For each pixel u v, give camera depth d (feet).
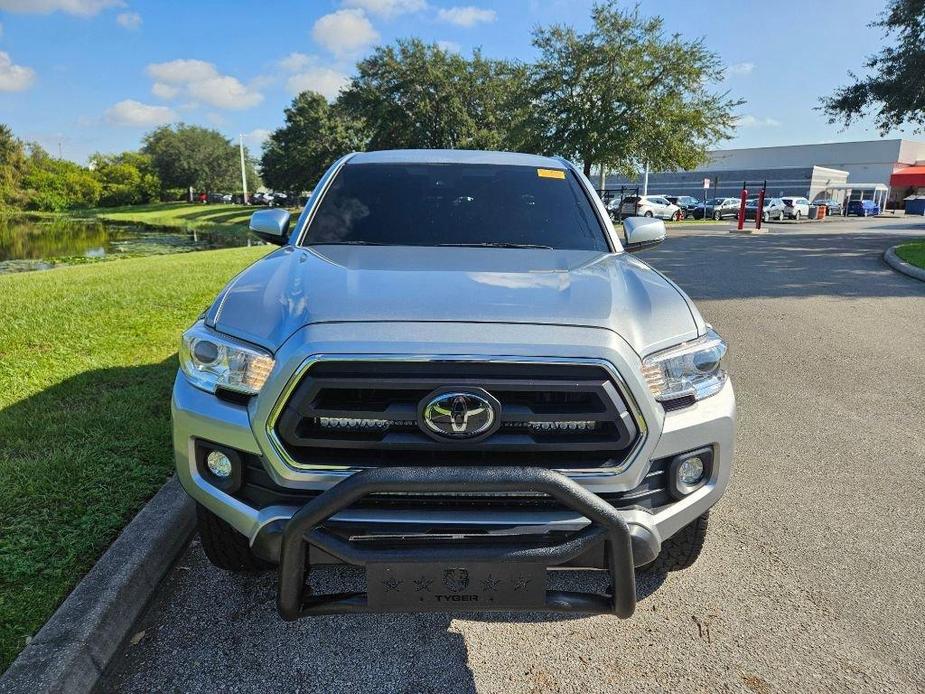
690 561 9.19
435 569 6.48
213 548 8.68
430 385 6.61
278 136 239.30
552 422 6.75
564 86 107.04
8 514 10.28
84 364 17.94
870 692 7.47
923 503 11.80
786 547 10.38
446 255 9.69
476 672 7.78
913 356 21.18
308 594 6.88
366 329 6.85
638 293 8.28
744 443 14.44
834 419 15.85
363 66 159.63
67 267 47.73
